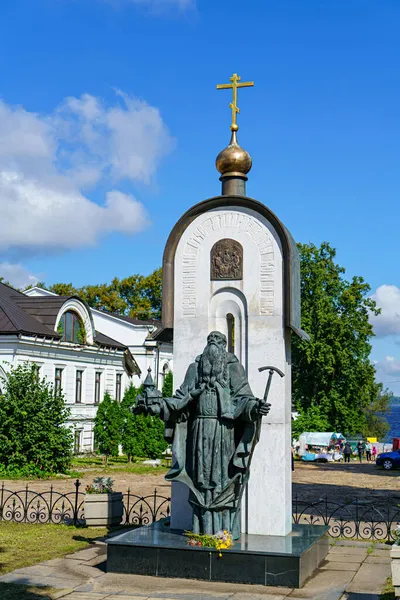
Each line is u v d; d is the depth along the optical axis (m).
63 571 11.09
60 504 19.95
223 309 12.37
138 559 10.62
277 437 11.71
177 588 9.91
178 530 11.75
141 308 73.31
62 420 31.53
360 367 56.59
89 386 45.66
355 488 28.12
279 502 11.56
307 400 58.56
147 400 10.88
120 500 15.52
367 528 15.87
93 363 46.19
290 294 11.93
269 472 11.66
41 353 39.94
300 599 9.41
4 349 37.62
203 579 10.27
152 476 31.70
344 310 57.72
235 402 10.80
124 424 40.34
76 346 43.28
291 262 12.00
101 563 11.60
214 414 10.75
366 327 57.00
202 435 10.73
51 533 14.45
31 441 29.80
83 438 44.59
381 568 11.38
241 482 10.64
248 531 11.63
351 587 10.10
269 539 11.12
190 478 10.91
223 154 13.33
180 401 10.92
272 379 11.88
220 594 9.61
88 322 45.41
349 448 51.56
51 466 30.27
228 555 10.22
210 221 12.55
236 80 13.59
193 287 12.54
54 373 41.59
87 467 35.19
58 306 42.31
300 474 36.34
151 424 40.88
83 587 10.09
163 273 12.66
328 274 57.91
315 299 56.16
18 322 38.75
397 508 20.33
